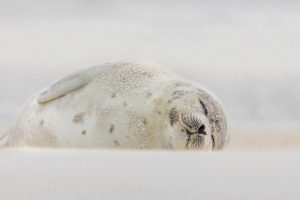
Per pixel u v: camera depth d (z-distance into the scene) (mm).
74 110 23156
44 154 14891
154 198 10891
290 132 31531
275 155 14977
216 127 21094
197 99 21281
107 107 22594
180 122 20672
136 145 21906
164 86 22234
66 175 12227
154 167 12953
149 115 21734
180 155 14680
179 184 11648
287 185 11695
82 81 23750
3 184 11570
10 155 14734
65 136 23219
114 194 11023
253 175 12391
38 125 24266
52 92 23859
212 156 14594
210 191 11289
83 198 10836
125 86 23031
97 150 16562
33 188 11305
